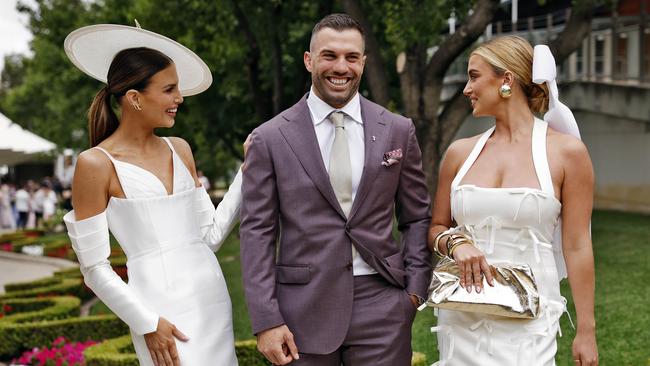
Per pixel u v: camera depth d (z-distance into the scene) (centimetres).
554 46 814
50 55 1939
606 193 1591
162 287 288
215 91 1480
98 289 284
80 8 1706
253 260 292
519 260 274
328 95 296
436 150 803
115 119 305
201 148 1853
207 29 1195
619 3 1553
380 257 298
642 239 1035
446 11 774
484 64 283
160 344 282
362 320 295
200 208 320
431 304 275
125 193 289
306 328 293
